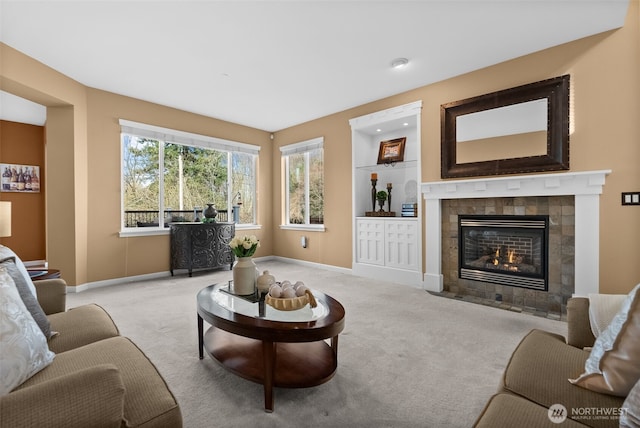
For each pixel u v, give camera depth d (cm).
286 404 156
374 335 241
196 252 452
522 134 313
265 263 561
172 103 446
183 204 494
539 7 238
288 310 175
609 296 135
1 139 517
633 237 260
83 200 377
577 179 282
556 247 300
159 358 203
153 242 443
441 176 367
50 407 74
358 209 465
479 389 169
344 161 478
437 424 142
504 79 324
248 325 153
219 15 244
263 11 240
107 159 401
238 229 548
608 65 270
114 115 406
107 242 400
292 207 580
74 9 236
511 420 89
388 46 293
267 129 588
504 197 329
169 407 95
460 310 302
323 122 509
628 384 94
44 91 326
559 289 298
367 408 153
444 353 211
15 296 109
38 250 549
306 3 231
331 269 496
